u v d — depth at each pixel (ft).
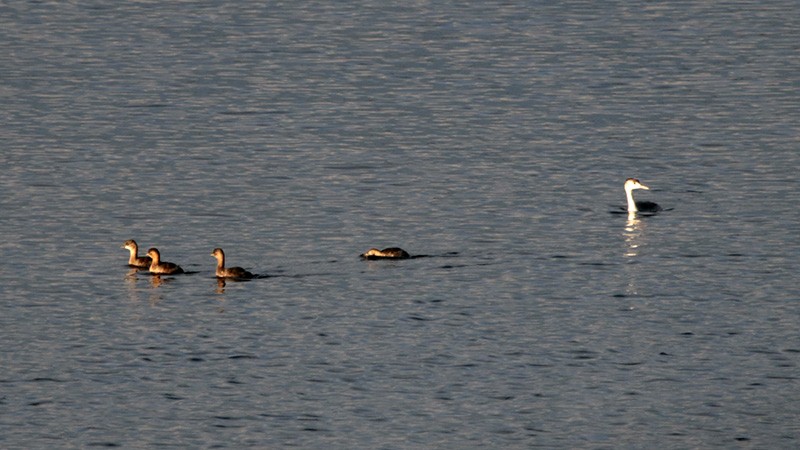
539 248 173.37
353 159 215.92
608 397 129.90
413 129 233.55
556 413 126.82
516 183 203.31
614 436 122.52
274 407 128.16
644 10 325.62
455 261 167.73
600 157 216.95
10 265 166.50
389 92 258.16
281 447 120.78
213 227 182.39
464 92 257.55
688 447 120.37
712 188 200.34
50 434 123.24
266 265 166.40
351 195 196.95
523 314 150.00
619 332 144.97
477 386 132.26
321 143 225.15
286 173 208.23
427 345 141.38
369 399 129.70
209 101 252.21
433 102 250.98
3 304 153.28
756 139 225.15
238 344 141.69
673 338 143.23
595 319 148.56
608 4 332.19
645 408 127.65
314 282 159.84
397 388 131.85
